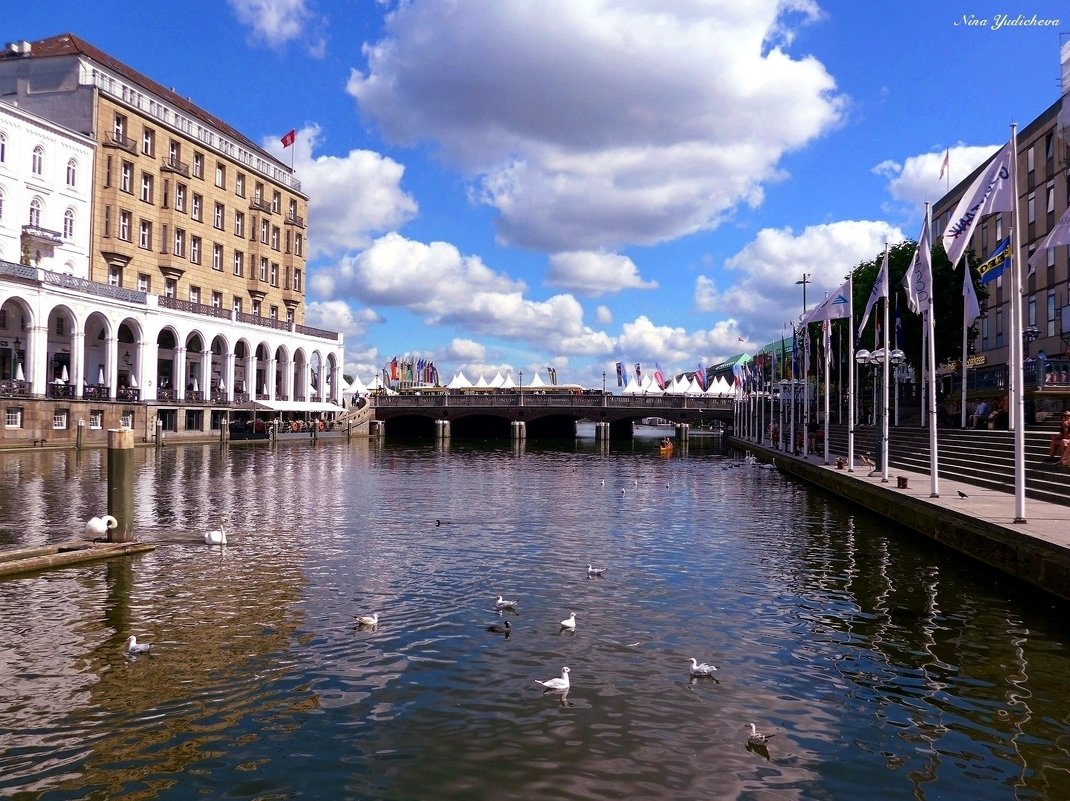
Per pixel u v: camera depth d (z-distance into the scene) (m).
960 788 8.15
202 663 11.62
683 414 98.56
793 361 57.72
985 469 29.98
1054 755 8.89
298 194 94.31
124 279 66.25
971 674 11.45
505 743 9.05
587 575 17.92
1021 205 58.19
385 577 17.44
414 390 131.50
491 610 14.73
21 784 8.08
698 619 14.27
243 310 83.69
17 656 11.84
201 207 76.12
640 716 9.86
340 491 35.16
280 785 8.08
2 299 49.38
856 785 8.20
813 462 45.09
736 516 28.48
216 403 72.56
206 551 20.20
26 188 56.19
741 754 8.86
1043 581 15.65
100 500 28.23
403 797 7.86
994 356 63.53
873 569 18.70
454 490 36.75
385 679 11.04
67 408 53.62
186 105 79.31
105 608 14.53
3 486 32.25
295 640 12.73
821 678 11.28
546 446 89.12
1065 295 51.50
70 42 67.31
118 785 8.07
